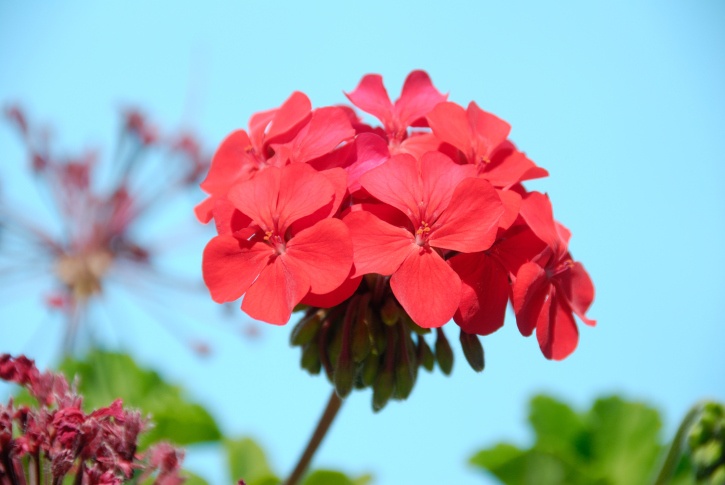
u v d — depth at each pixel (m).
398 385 0.46
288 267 0.43
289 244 0.43
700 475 0.53
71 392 0.44
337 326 0.47
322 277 0.43
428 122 0.46
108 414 0.42
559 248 0.45
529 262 0.44
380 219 0.44
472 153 0.46
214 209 0.45
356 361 0.45
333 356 0.46
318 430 0.49
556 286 0.46
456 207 0.43
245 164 0.47
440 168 0.44
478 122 0.46
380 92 0.48
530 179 0.46
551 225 0.45
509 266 0.45
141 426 0.43
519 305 0.43
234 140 0.48
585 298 0.47
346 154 0.45
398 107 0.48
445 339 0.47
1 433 0.42
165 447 0.43
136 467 0.42
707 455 0.53
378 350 0.45
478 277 0.44
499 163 0.46
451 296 0.43
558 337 0.46
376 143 0.45
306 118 0.46
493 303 0.44
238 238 0.44
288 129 0.46
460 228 0.43
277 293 0.43
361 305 0.45
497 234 0.44
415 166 0.44
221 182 0.47
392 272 0.43
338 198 0.44
